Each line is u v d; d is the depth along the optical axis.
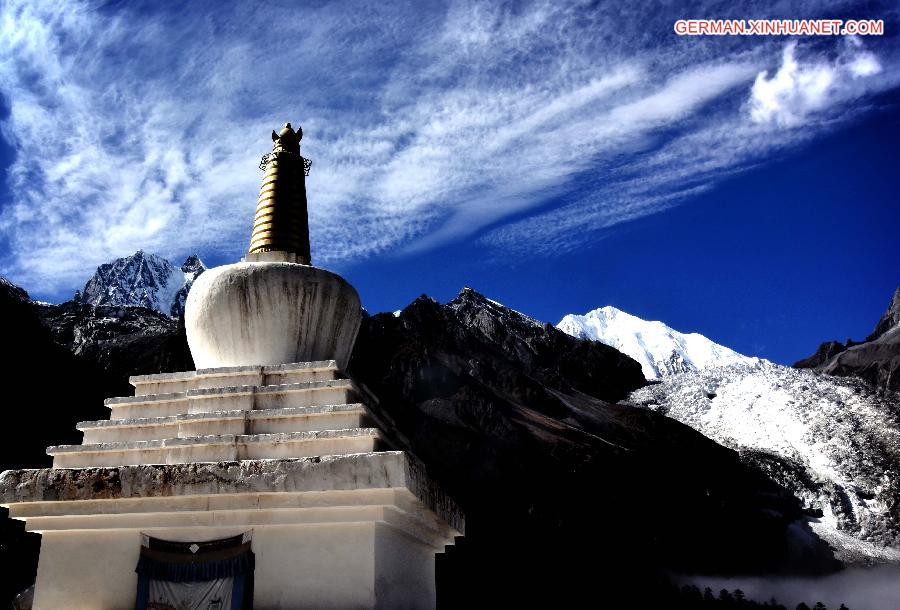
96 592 8.76
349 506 8.38
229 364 10.77
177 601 8.50
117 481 8.64
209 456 9.09
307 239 12.40
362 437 8.86
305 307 10.84
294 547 8.52
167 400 10.03
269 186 12.41
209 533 8.69
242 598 8.37
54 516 8.84
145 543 8.78
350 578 8.31
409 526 9.62
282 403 9.70
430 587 11.28
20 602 9.59
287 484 8.33
